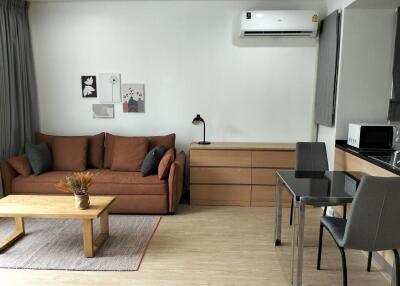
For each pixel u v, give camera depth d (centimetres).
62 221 340
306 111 417
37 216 255
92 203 281
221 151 380
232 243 291
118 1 408
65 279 234
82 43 420
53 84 431
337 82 336
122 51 419
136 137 402
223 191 387
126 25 413
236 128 427
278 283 229
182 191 410
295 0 395
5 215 255
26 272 243
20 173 365
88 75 425
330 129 362
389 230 186
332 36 344
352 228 188
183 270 246
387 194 178
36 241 293
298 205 214
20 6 398
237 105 421
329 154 365
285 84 414
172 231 316
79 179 266
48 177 362
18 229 302
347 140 336
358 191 181
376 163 248
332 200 201
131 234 307
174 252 274
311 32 380
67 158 390
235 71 415
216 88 420
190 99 424
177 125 430
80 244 287
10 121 387
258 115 422
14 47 391
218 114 425
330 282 231
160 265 253
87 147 404
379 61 325
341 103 334
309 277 238
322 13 395
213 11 404
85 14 414
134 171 385
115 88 425
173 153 382
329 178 251
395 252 196
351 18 321
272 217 354
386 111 332
